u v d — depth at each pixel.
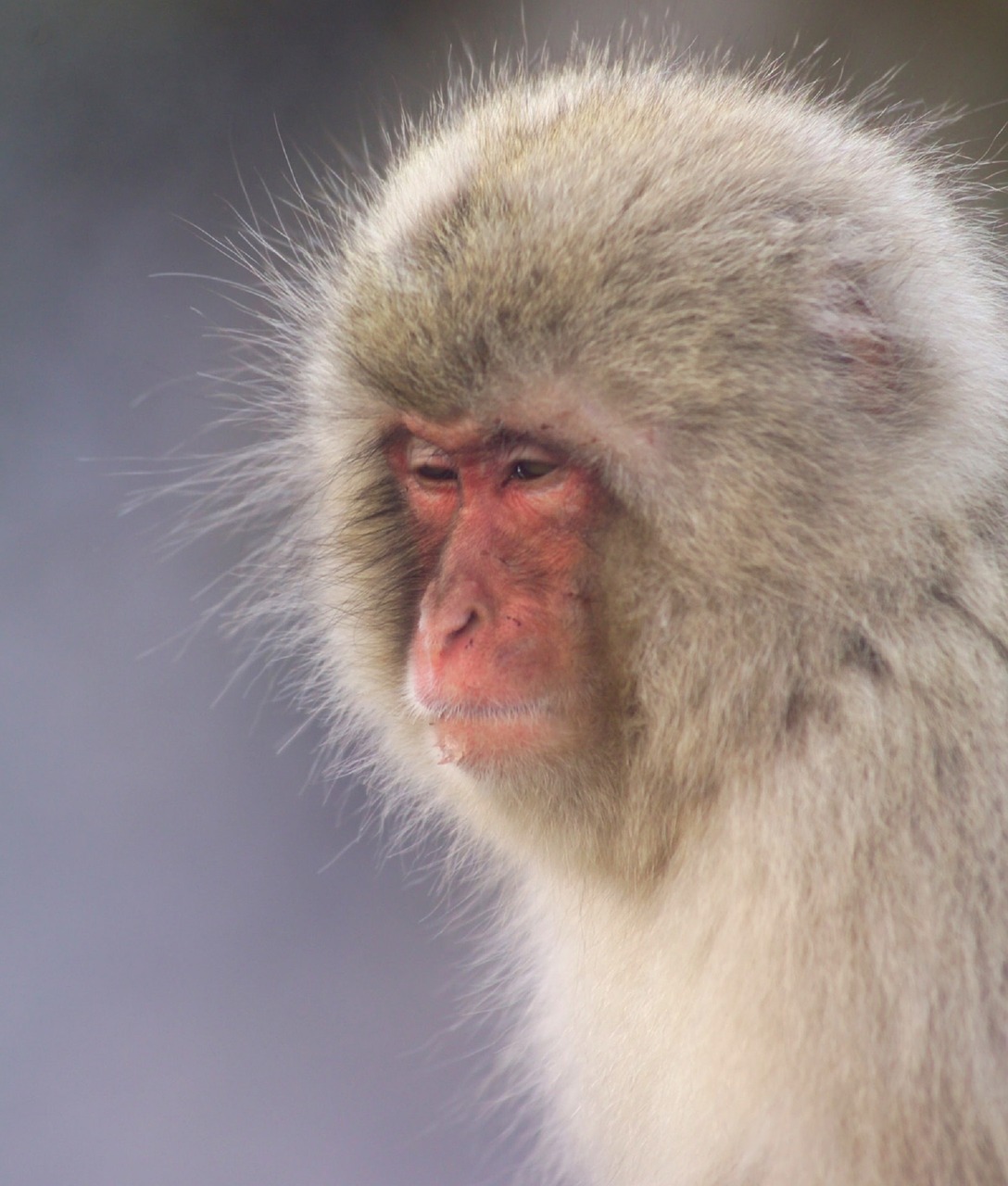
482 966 36.22
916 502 14.73
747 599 14.83
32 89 47.12
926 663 14.30
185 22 48.09
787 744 14.62
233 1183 33.69
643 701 15.62
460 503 16.86
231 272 46.72
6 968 37.25
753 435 14.77
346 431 18.75
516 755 16.12
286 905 39.16
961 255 17.53
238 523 21.81
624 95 17.75
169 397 44.91
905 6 43.59
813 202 15.93
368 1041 36.12
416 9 48.44
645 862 16.27
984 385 15.93
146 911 38.69
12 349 44.88
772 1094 14.73
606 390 15.19
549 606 15.98
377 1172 33.84
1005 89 43.31
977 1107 13.76
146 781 40.78
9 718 40.97
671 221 15.41
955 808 14.02
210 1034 36.12
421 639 16.70
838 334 15.16
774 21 43.72
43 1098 34.62
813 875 14.16
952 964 13.77
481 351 15.55
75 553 42.94
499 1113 33.97
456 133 18.62
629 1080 17.67
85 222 46.69
